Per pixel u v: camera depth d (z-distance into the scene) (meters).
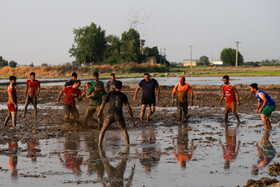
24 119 19.56
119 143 12.95
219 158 10.43
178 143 12.80
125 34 164.50
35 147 12.25
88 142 13.16
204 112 22.72
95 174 8.91
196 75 96.88
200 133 14.91
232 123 17.97
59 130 15.95
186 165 9.67
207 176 8.62
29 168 9.50
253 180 7.94
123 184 8.06
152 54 199.75
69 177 8.66
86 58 163.88
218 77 87.12
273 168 9.03
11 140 13.57
